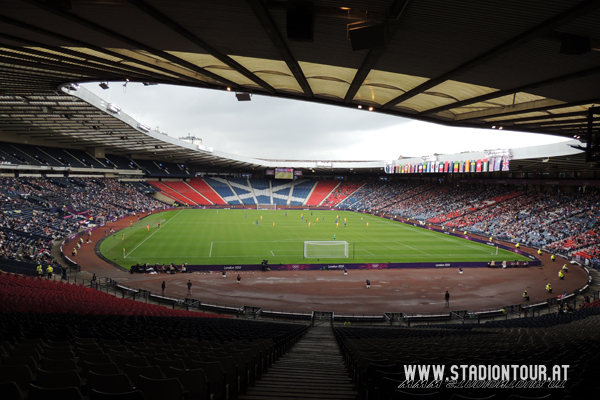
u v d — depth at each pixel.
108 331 10.04
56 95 40.09
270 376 8.44
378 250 47.97
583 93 16.06
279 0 9.66
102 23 12.19
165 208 93.38
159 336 10.23
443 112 24.36
